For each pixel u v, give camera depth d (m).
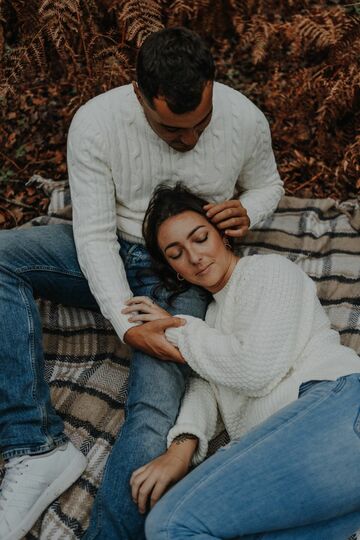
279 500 1.66
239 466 1.69
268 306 1.89
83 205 2.10
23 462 2.02
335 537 1.79
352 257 2.57
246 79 3.28
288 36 3.07
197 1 3.05
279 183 2.39
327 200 2.77
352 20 2.94
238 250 2.66
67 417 2.30
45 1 2.55
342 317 2.42
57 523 2.03
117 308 2.07
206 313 2.24
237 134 2.10
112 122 2.02
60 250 2.22
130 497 1.87
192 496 1.68
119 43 2.88
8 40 2.93
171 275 2.23
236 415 2.04
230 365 1.90
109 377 2.39
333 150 3.00
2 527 1.97
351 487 1.67
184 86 1.67
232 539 1.71
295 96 3.00
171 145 1.97
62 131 3.19
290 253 2.62
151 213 2.10
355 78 2.78
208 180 2.17
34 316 2.12
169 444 1.95
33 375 2.06
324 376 1.82
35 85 3.26
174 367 2.08
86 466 2.14
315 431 1.70
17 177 3.11
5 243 2.15
